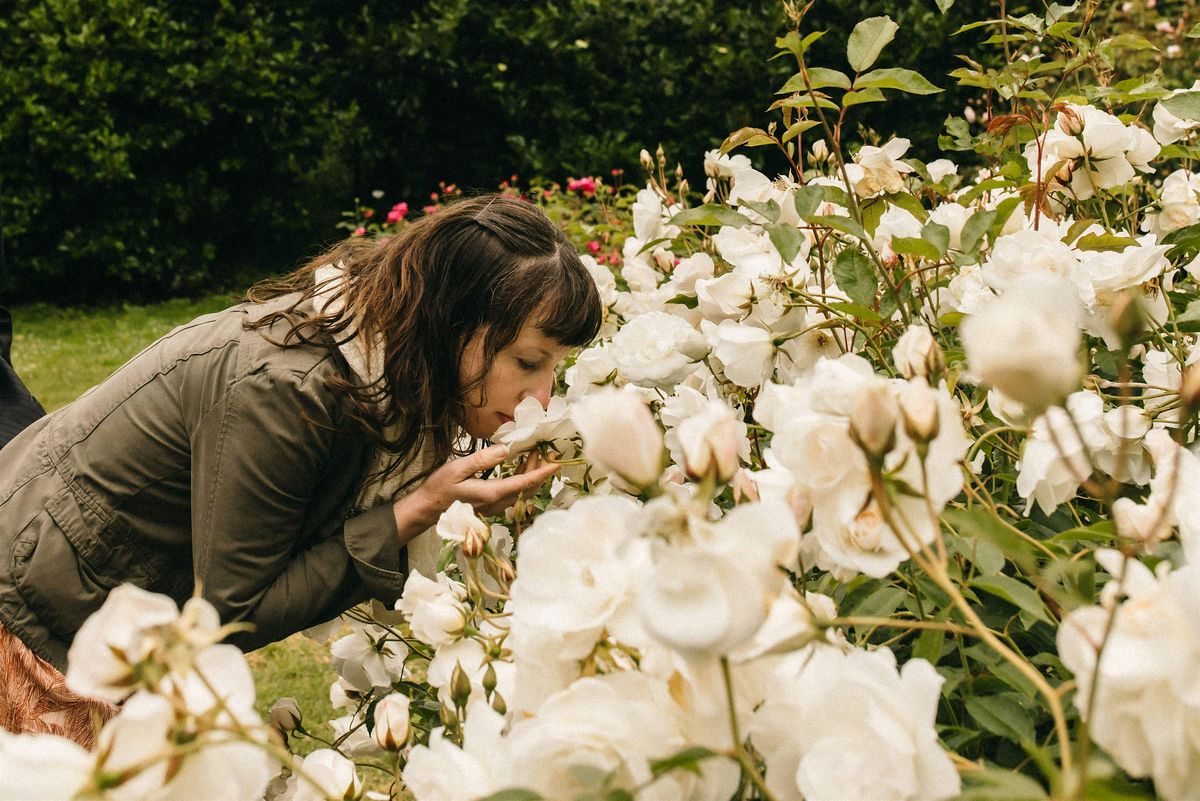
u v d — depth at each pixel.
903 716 0.69
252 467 1.60
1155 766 0.63
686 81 9.66
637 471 0.68
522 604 0.80
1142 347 1.63
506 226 1.66
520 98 10.27
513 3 10.42
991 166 2.24
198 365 1.65
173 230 10.58
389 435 1.68
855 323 1.49
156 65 10.04
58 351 8.48
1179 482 0.87
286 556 1.67
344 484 1.71
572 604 0.79
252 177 10.89
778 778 0.76
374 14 10.73
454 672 1.15
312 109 10.53
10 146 9.74
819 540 0.82
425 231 1.66
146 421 1.66
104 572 1.67
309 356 1.64
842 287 1.45
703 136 9.48
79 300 10.61
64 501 1.66
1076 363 0.59
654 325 1.66
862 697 0.70
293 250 11.34
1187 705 0.62
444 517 1.36
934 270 1.80
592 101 10.09
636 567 0.78
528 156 10.07
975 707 0.98
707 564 0.61
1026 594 0.96
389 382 1.63
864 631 1.06
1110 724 0.64
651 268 2.30
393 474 1.74
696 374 1.78
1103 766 0.62
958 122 2.19
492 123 10.79
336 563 1.66
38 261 10.12
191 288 10.93
